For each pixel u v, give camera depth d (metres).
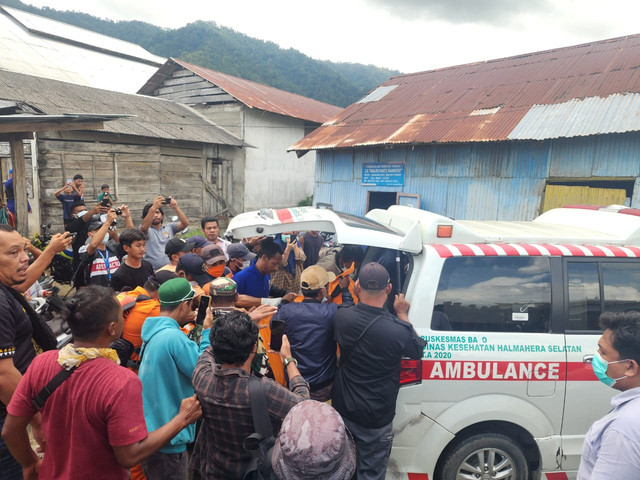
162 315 2.53
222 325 1.97
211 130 16.83
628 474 1.45
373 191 12.56
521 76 12.33
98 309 1.75
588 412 2.81
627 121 8.17
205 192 16.55
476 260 2.90
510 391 2.76
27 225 8.23
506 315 2.83
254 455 1.84
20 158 8.03
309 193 22.31
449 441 2.75
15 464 2.29
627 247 3.06
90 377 1.72
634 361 1.65
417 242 2.90
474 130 10.04
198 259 3.46
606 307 2.91
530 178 9.91
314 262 6.61
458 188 10.97
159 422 2.32
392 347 2.49
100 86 19.62
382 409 2.55
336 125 13.68
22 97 11.44
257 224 3.11
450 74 14.70
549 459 2.81
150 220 5.29
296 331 2.80
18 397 1.78
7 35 19.64
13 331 2.14
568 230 3.50
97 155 12.70
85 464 1.73
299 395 2.04
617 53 11.27
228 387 1.93
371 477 2.59
